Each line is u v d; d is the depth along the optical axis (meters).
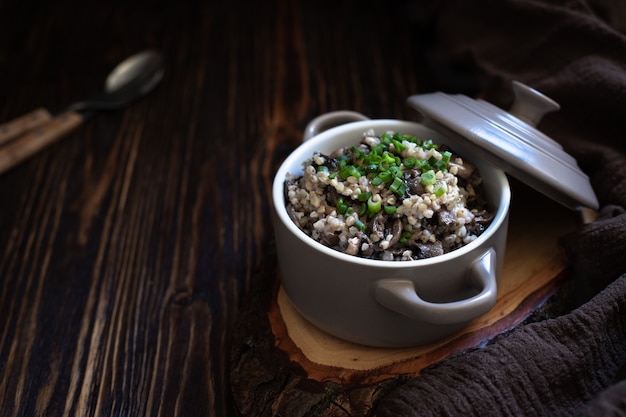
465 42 0.51
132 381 0.41
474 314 0.33
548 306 0.40
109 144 0.55
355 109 0.56
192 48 0.62
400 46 0.61
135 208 0.50
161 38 0.63
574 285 0.41
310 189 0.38
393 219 0.37
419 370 0.37
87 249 0.48
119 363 0.42
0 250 0.48
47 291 0.46
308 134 0.42
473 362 0.35
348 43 0.61
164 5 0.66
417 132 0.41
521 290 0.40
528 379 0.34
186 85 0.59
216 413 0.40
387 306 0.35
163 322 0.44
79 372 0.42
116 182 0.52
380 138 0.41
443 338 0.38
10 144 0.53
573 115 0.44
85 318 0.44
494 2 0.50
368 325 0.37
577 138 0.44
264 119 0.56
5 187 0.52
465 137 0.37
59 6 0.66
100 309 0.45
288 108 0.57
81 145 0.55
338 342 0.39
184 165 0.53
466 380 0.35
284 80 0.59
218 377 0.41
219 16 0.65
